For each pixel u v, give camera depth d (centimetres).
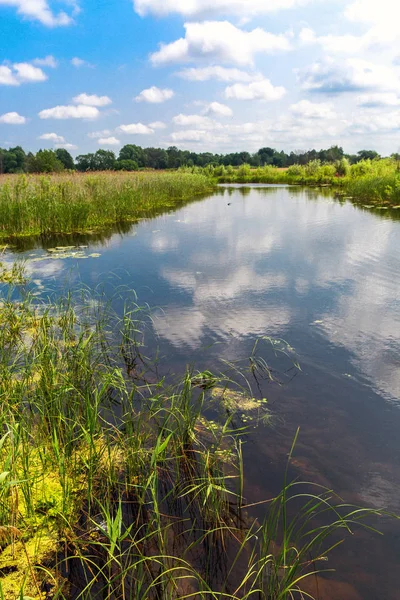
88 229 1034
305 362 333
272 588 159
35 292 524
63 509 197
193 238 884
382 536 184
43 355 296
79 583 168
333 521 192
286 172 3831
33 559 179
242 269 617
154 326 411
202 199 1881
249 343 369
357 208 1354
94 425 224
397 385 298
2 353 320
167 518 198
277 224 1046
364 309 441
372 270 590
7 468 187
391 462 227
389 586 163
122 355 353
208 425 261
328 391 294
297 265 630
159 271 618
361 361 332
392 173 1814
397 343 361
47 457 231
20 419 242
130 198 1320
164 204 1611
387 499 203
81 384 297
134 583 167
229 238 870
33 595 163
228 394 294
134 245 824
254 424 261
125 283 559
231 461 230
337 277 560
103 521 197
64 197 1134
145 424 263
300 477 219
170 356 350
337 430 254
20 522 195
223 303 471
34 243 878
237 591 161
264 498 206
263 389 299
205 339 380
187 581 166
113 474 217
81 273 616
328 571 169
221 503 201
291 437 248
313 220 1099
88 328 396
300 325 404
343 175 3080
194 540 185
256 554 177
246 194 2195
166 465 231
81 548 185
